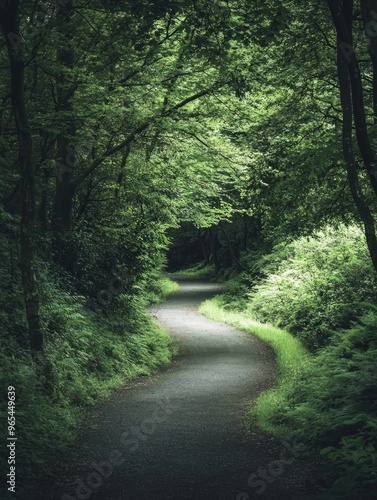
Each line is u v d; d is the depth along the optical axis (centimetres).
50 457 839
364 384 933
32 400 987
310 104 1498
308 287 2412
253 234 4453
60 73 1455
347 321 2073
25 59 1072
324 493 589
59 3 1302
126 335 1858
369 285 2136
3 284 1320
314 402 999
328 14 1233
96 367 1484
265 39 1044
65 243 1769
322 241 2530
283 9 999
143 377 1602
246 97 1780
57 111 1512
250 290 3441
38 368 1101
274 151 1587
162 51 1517
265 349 2012
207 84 1720
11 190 1559
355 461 677
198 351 2017
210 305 3253
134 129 1834
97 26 1427
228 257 5425
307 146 1484
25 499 676
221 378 1524
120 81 1575
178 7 1023
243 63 1551
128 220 2155
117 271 1955
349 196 1476
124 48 1403
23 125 1055
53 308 1416
